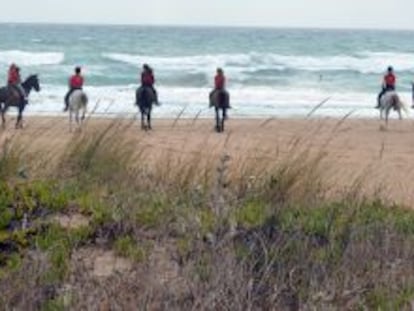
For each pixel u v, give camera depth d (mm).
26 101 33469
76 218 9008
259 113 46688
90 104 47531
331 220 8789
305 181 11031
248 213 9031
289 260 7254
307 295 6602
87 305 6203
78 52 96000
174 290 6445
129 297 6348
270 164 13508
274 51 115438
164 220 8469
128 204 9258
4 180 10008
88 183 10719
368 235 8281
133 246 8016
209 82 66625
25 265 6945
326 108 51031
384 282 7117
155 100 34250
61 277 6922
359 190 11719
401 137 34375
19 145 12875
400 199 14492
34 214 8875
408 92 64562
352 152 27031
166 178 11656
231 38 155875
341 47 132500
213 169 11945
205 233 7656
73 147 12656
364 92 63719
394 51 127938
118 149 12430
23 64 76500
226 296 6320
